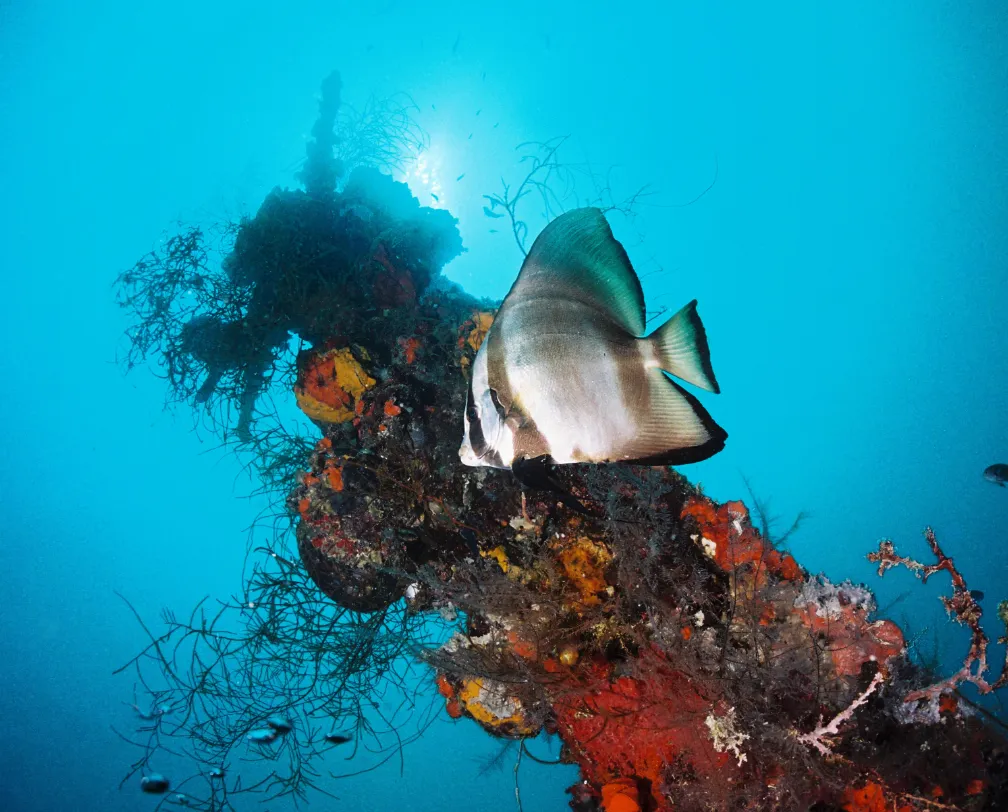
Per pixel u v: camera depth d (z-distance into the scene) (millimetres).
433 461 1520
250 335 1733
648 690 1214
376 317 1736
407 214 1961
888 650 1255
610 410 811
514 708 1395
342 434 1627
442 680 1549
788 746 1137
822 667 1235
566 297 823
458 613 1593
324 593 1583
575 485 1438
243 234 1776
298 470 1702
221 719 1740
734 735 1153
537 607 1346
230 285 1784
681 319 781
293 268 1708
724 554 1396
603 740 1239
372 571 1520
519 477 846
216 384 1807
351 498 1515
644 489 1392
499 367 851
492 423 862
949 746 1178
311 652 1587
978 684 1211
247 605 1659
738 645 1301
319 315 1733
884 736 1214
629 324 809
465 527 1482
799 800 1102
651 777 1208
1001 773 1144
